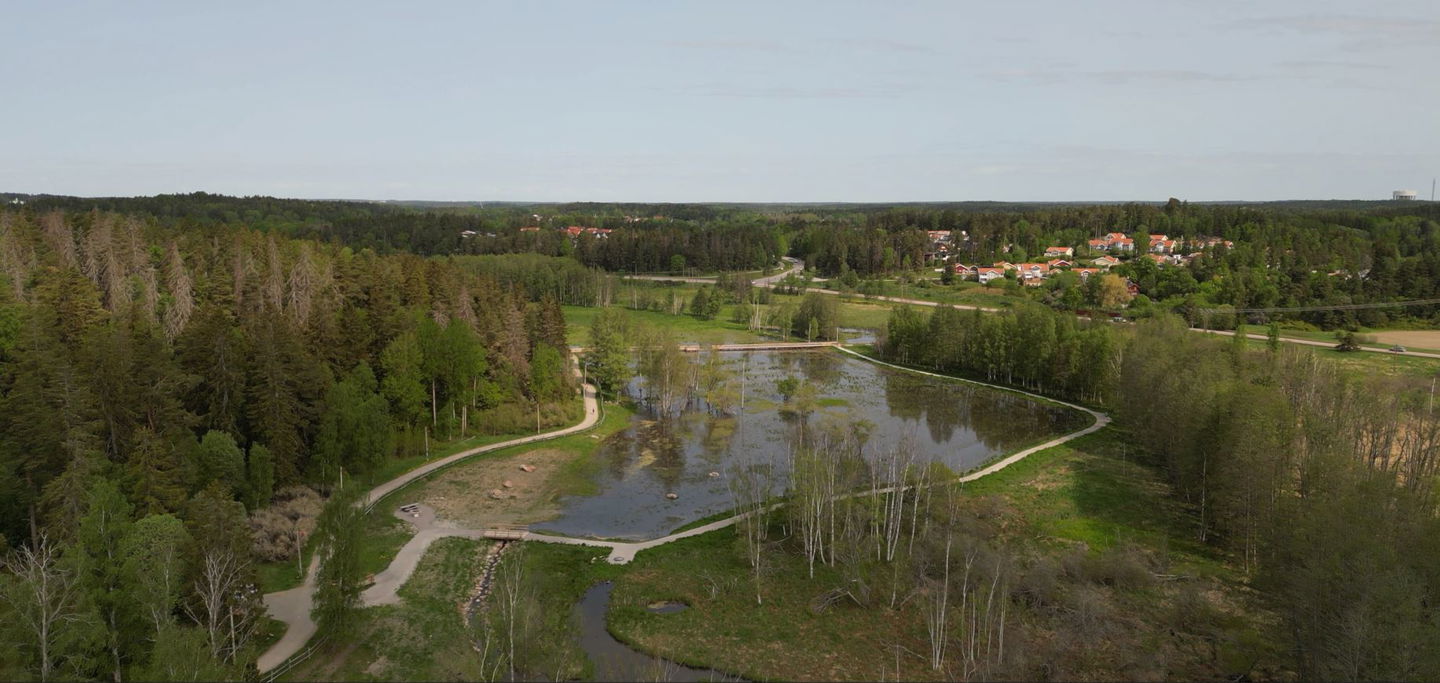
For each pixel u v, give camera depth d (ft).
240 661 143.95
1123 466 333.01
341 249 512.22
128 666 152.76
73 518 179.93
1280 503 214.90
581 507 287.07
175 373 240.32
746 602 212.84
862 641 194.59
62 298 288.92
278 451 261.03
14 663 131.44
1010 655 184.44
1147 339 420.77
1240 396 260.62
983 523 261.44
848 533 232.32
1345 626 149.38
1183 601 204.74
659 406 447.01
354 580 182.19
